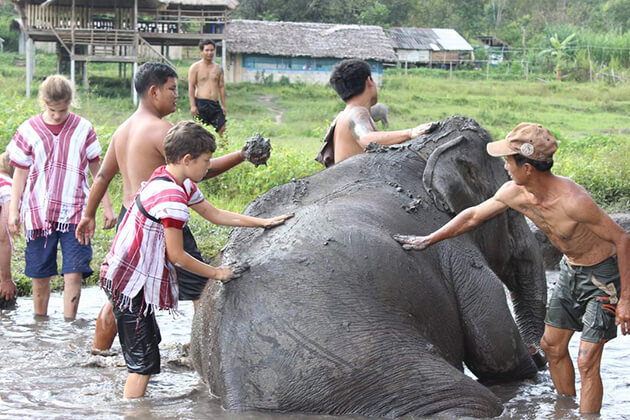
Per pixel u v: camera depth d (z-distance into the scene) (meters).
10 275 7.62
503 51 60.69
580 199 4.66
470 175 5.77
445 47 58.31
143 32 37.16
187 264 4.59
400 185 5.40
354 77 6.22
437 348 4.75
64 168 7.07
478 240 5.70
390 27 59.25
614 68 52.34
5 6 60.72
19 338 6.45
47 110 7.12
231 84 42.94
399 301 4.66
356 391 4.34
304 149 19.00
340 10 57.16
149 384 5.27
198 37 38.38
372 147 5.73
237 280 4.67
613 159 13.80
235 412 4.38
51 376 5.43
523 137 4.59
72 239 7.14
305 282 4.55
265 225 4.99
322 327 4.42
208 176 5.59
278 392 4.36
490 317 5.18
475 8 71.88
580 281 4.94
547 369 5.97
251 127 25.69
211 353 4.64
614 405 5.05
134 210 4.89
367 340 4.43
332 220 4.89
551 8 75.50
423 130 5.85
